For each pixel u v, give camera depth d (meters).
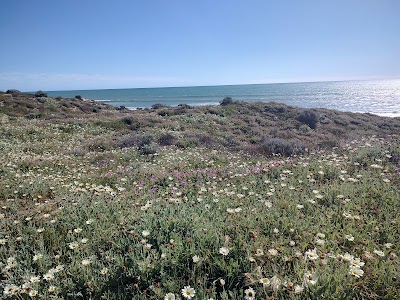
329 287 2.69
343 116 29.98
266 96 96.62
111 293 2.98
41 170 9.70
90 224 4.57
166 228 3.97
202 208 4.92
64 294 3.09
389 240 3.69
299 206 4.62
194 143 16.86
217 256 3.33
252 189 6.28
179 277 3.17
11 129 20.38
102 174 9.33
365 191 5.30
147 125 24.45
